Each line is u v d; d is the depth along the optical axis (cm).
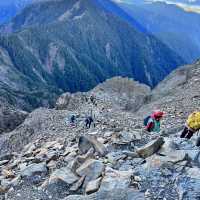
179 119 3816
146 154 1612
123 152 1664
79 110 5912
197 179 1362
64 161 1845
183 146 1675
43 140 3400
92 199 1344
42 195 1536
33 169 1778
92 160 1605
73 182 1553
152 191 1330
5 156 2470
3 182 1773
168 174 1421
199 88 5078
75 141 2381
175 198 1286
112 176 1455
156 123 2245
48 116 5419
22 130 5412
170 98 5159
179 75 6475
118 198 1318
